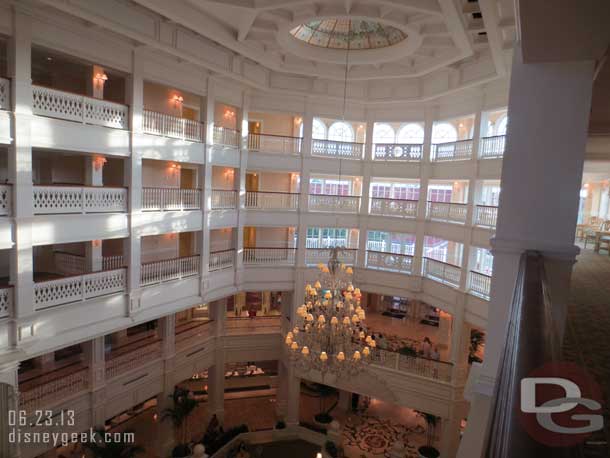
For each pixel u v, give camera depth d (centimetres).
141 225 1271
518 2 324
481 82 1373
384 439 1750
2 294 947
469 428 450
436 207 1675
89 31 1069
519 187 454
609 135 795
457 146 1581
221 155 1584
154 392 1538
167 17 1084
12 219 950
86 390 1288
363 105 1795
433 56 1337
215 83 1518
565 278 434
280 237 2100
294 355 1172
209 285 1574
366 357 1177
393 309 2338
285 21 1105
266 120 2041
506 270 463
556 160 443
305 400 2073
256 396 2100
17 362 978
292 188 2097
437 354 1650
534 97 448
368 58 1375
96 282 1154
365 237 1848
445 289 1596
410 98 1677
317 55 1383
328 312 1118
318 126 2072
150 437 1683
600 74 518
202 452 1439
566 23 349
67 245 1482
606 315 397
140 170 1255
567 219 441
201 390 2080
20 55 934
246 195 1747
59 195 1045
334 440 1652
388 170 1792
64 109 1039
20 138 947
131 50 1195
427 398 1546
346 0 1018
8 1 897
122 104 1188
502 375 150
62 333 1073
